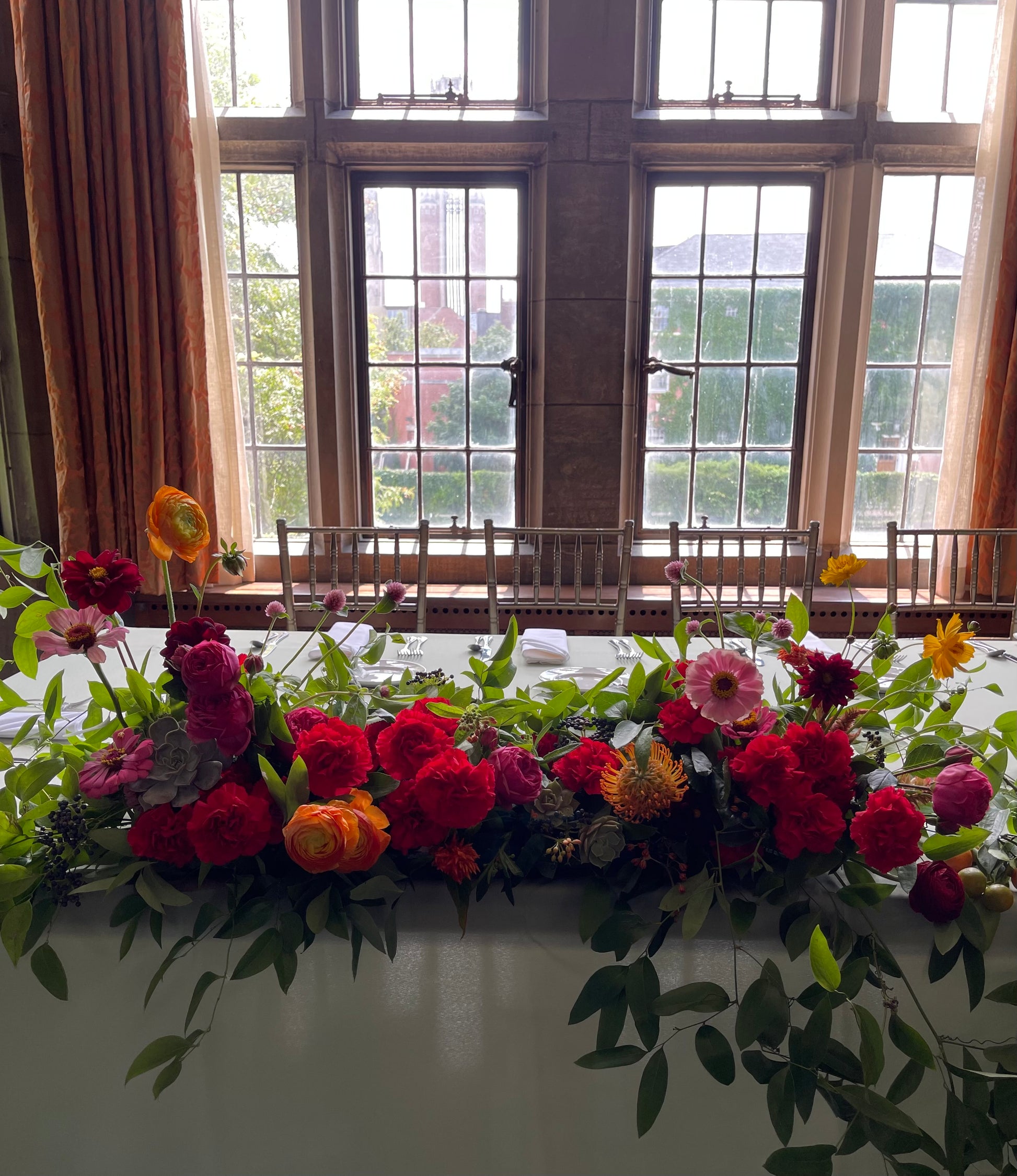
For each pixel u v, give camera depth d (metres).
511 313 3.30
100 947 0.84
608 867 0.84
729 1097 0.88
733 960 0.86
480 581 3.37
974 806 0.77
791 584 3.39
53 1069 0.88
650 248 3.26
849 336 3.21
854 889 0.80
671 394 3.38
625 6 2.90
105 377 2.93
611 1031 0.77
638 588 3.29
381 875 0.81
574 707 0.96
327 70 3.04
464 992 0.86
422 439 3.41
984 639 2.06
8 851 0.83
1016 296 2.92
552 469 3.24
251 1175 0.91
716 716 0.78
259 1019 0.86
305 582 3.39
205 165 2.95
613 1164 0.91
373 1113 0.90
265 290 3.27
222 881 0.84
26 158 2.76
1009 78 2.85
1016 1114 0.79
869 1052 0.74
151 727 0.81
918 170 3.16
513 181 3.18
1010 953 0.86
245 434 3.39
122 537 3.02
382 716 0.97
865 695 1.00
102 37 2.71
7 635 2.62
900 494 3.47
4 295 2.95
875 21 2.97
